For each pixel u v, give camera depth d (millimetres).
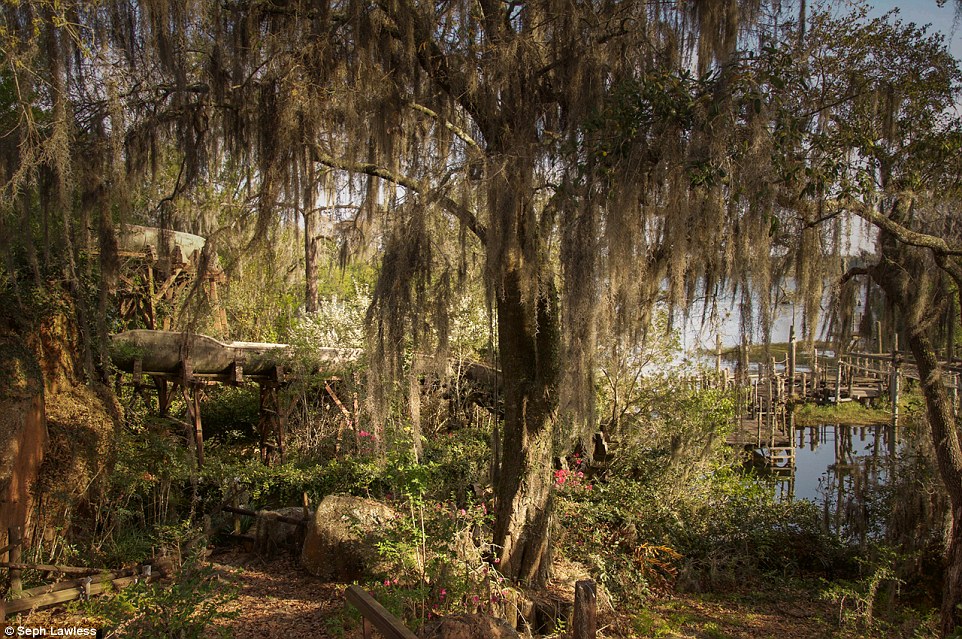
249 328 15094
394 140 7324
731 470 11656
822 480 13430
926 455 8664
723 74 5480
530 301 7328
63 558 7070
